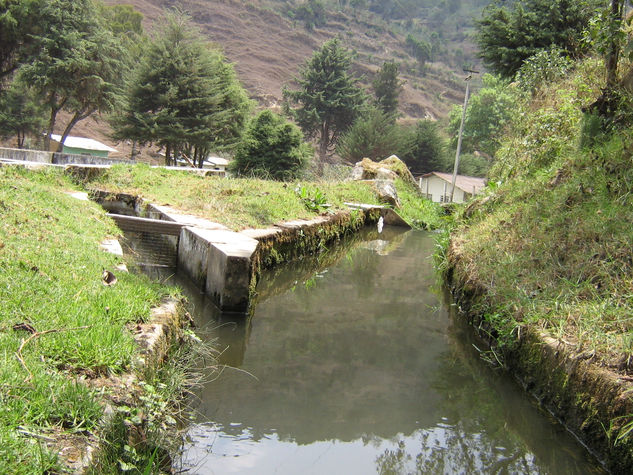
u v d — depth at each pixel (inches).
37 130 1611.7
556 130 368.5
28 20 1305.4
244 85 3939.5
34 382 107.7
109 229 279.4
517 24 684.7
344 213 576.7
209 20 4761.3
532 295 214.2
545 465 144.3
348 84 2353.6
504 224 294.8
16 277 157.1
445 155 2135.8
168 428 140.4
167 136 1205.7
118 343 136.3
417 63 5644.7
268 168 1096.8
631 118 294.7
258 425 155.3
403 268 421.1
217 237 295.0
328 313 278.8
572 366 163.3
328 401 175.5
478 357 223.9
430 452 148.9
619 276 199.9
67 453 95.9
